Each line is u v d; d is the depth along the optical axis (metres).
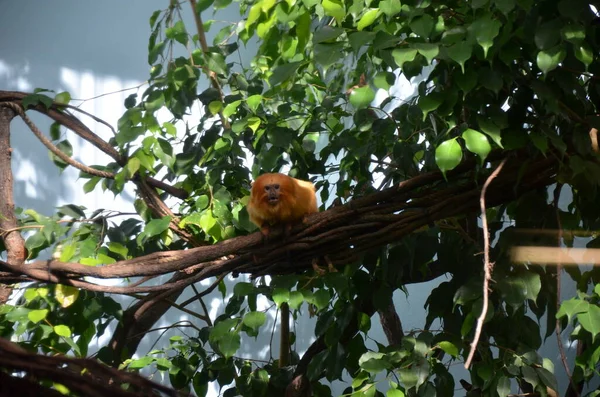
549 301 4.75
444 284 4.87
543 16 3.95
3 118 5.59
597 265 4.51
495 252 4.81
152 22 6.05
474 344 3.66
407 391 4.46
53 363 1.57
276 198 4.94
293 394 5.64
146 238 5.62
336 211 4.84
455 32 4.02
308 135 6.06
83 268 4.89
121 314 5.58
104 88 8.88
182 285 5.09
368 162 5.55
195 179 6.00
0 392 1.50
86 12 8.93
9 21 8.55
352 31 4.61
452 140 4.05
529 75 4.36
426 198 4.77
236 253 4.99
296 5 4.85
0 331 5.15
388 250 5.13
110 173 5.68
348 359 5.22
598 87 4.44
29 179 8.41
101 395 1.53
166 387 1.63
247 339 9.12
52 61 8.62
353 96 4.13
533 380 4.46
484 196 4.30
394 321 6.45
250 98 5.43
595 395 4.62
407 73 4.20
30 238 5.30
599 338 4.46
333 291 5.49
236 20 9.52
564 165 4.30
